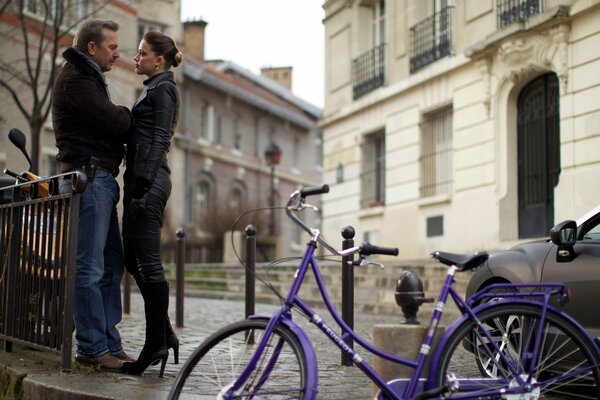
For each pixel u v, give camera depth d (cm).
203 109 3594
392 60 1862
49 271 564
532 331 405
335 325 453
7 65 1689
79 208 553
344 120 2072
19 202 618
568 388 480
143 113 555
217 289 1858
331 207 2130
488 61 1489
